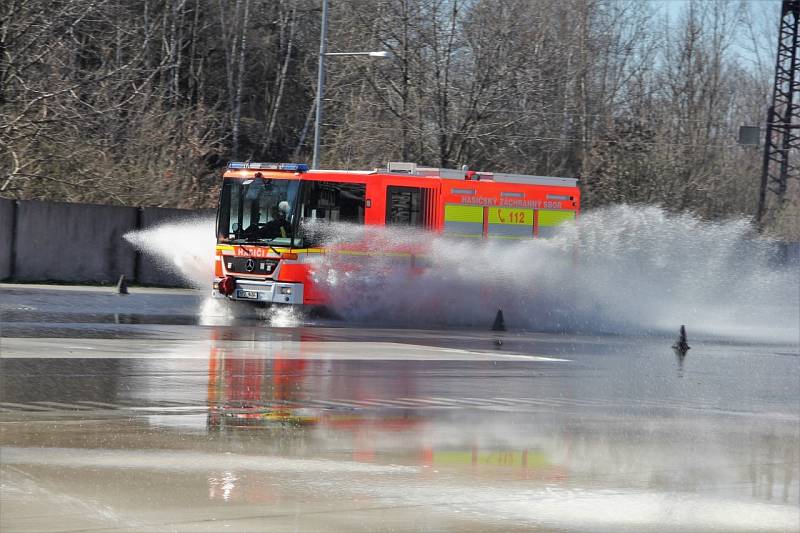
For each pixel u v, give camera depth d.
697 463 15.14
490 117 65.56
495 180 38.41
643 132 80.56
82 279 45.75
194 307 37.56
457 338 32.25
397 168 38.03
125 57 70.38
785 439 17.55
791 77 82.25
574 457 14.95
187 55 79.69
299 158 75.31
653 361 29.22
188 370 21.28
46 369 20.23
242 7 79.94
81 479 11.88
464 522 11.17
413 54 63.19
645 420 18.70
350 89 73.00
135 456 13.17
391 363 24.56
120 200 53.31
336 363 23.84
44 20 55.31
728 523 11.99
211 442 14.30
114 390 18.25
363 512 11.29
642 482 13.66
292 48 82.31
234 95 81.31
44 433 14.32
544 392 21.45
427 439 15.55
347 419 16.86
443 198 37.03
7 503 10.77
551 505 12.16
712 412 20.19
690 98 93.25
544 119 73.69
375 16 64.62
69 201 51.94
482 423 17.27
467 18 64.56
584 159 79.50
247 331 30.19
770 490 13.68
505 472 13.66
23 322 28.97
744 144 81.94
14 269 44.28
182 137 61.22
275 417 16.64
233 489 11.86
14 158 50.47
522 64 66.75
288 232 34.25
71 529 10.02
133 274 46.94
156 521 10.41
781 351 34.91
